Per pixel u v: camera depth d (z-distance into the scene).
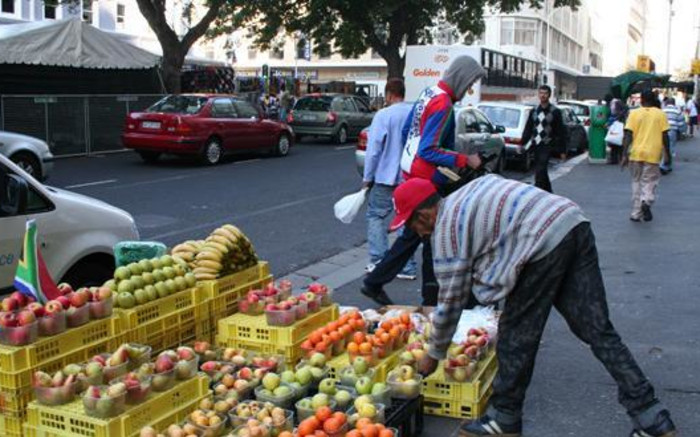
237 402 4.19
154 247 5.41
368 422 3.76
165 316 4.76
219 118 19.12
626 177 18.20
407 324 5.23
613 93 34.69
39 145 14.58
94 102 21.41
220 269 5.26
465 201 3.89
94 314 4.31
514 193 3.90
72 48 20.75
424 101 6.08
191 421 3.88
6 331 3.90
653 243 9.98
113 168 17.91
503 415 4.15
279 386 4.34
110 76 23.05
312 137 30.02
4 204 5.27
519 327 4.03
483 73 6.09
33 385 3.85
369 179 7.50
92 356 4.27
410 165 6.07
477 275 3.95
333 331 4.85
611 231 10.89
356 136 28.27
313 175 17.30
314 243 10.01
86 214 5.82
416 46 28.47
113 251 5.95
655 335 6.16
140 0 24.48
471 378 4.60
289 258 9.12
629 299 7.25
